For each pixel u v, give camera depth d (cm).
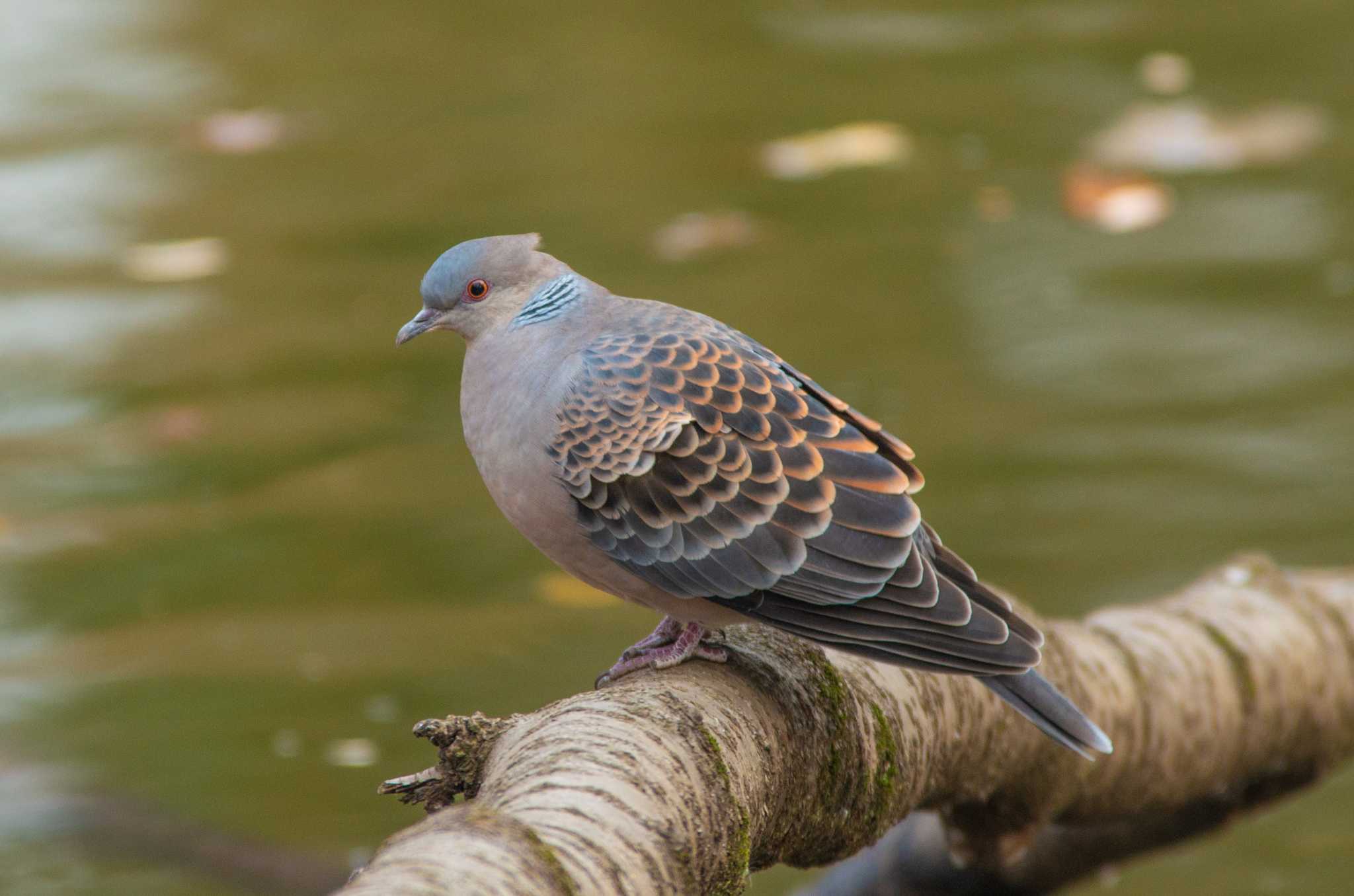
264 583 1119
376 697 985
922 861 846
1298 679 768
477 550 1177
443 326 645
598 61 2256
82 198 1836
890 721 598
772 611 561
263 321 1527
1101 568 1107
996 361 1407
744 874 485
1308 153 1823
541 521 607
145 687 1002
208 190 1867
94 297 1599
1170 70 2095
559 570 1152
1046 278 1550
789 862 577
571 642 1055
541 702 977
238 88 2192
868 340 1427
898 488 559
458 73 2233
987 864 756
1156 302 1492
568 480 591
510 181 1850
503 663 1027
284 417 1373
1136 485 1209
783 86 2117
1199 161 1825
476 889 390
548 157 1914
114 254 1700
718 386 584
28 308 1566
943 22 2373
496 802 453
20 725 966
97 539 1192
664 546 577
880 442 588
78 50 2366
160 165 1939
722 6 2498
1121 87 2044
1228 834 939
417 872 391
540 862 410
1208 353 1400
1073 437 1280
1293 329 1434
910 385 1357
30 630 1068
